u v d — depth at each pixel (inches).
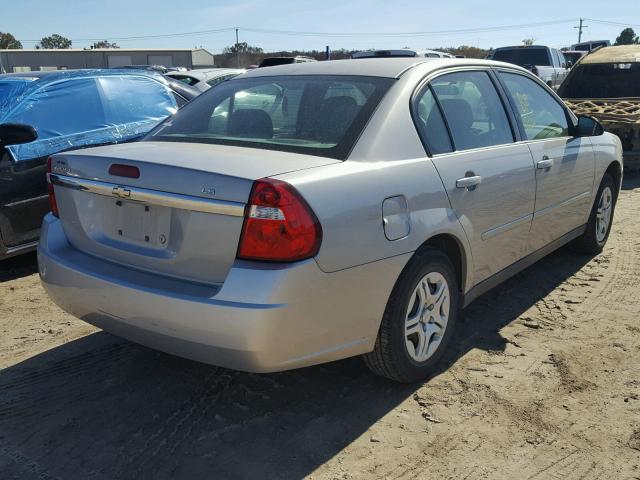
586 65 446.0
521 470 106.2
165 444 113.0
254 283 99.8
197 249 106.3
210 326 101.8
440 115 137.7
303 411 123.6
